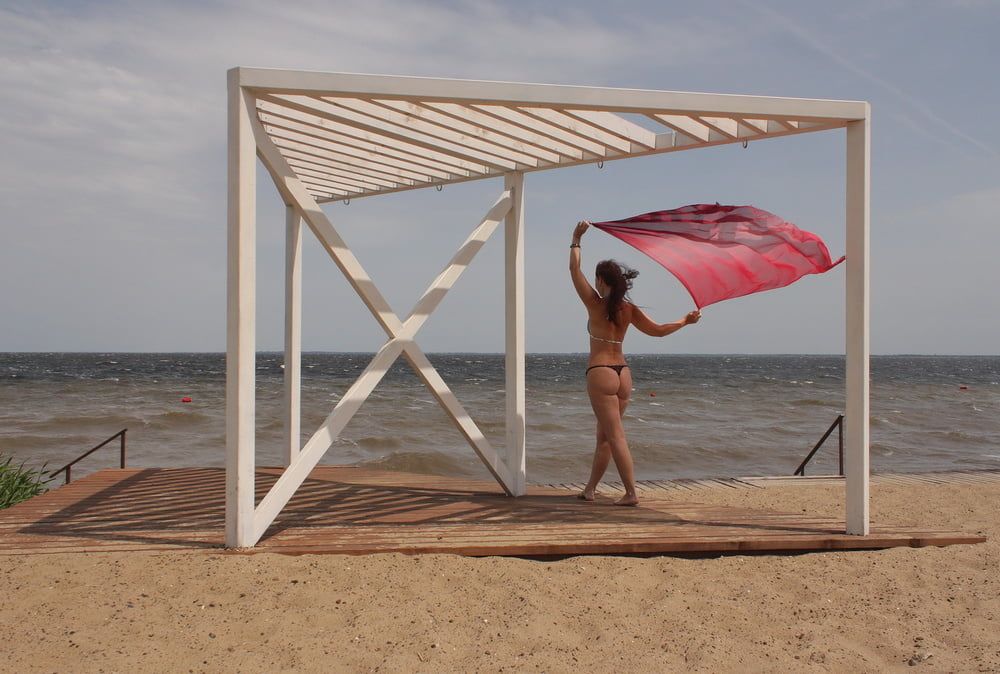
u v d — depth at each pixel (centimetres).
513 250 596
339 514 502
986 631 311
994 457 1509
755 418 2344
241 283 394
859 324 439
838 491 775
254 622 306
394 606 327
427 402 2700
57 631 293
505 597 342
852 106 434
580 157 566
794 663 278
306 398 2950
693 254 485
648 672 270
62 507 525
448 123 490
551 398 3191
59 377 4641
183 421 2020
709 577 379
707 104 425
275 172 432
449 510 518
